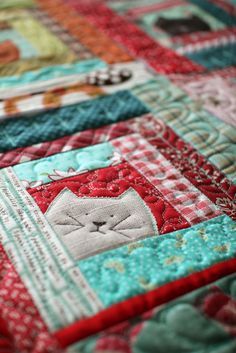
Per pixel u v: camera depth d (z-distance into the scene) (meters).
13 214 0.37
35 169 0.41
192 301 0.32
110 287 0.32
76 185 0.40
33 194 0.39
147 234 0.36
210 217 0.38
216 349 0.30
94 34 0.59
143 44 0.58
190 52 0.58
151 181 0.41
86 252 0.34
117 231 0.36
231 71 0.55
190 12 0.65
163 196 0.40
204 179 0.42
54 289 0.32
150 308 0.32
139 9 0.65
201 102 0.50
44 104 0.48
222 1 0.68
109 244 0.35
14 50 0.55
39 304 0.31
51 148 0.43
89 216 0.37
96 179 0.40
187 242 0.36
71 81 0.51
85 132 0.45
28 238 0.35
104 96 0.50
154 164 0.42
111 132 0.46
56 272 0.33
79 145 0.44
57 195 0.39
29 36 0.58
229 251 0.36
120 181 0.40
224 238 0.37
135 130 0.46
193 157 0.44
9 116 0.46
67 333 0.30
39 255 0.34
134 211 0.38
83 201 0.38
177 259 0.35
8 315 0.31
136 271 0.34
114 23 0.62
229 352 0.30
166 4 0.67
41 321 0.30
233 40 0.60
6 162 0.42
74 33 0.59
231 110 0.49
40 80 0.51
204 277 0.34
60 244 0.35
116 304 0.31
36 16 0.62
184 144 0.45
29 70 0.52
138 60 0.56
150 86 0.52
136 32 0.60
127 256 0.35
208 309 0.32
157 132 0.46
